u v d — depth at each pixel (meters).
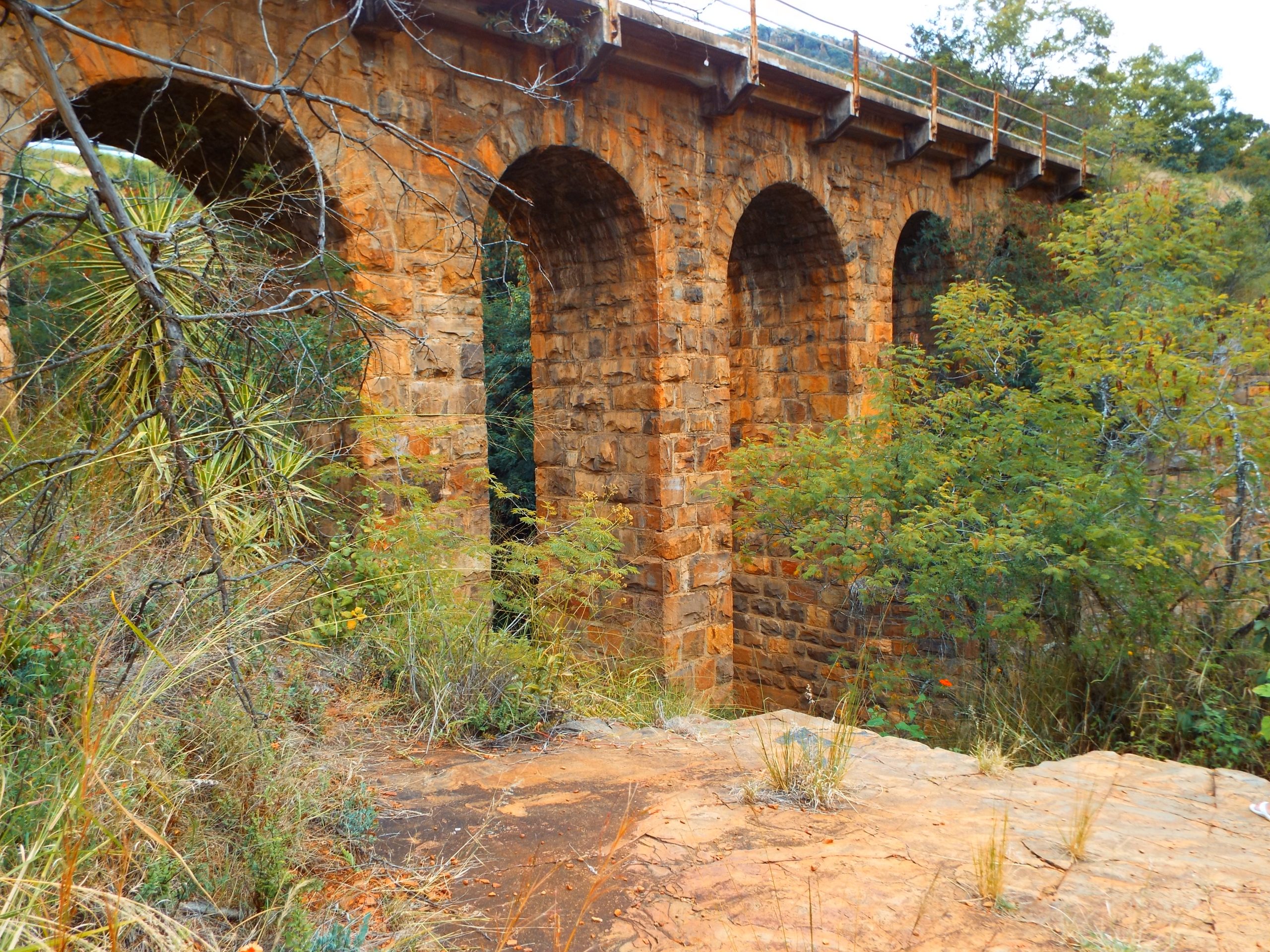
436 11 7.45
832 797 3.72
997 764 4.23
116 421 3.33
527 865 3.16
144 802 2.64
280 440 4.09
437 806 3.75
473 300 8.12
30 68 5.66
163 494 3.44
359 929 2.65
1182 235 9.78
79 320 3.54
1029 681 7.04
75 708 2.60
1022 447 7.90
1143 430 7.61
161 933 2.27
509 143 8.36
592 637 10.53
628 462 10.27
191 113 6.73
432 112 7.80
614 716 5.71
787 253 12.41
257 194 5.64
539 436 11.19
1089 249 9.89
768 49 10.47
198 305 3.36
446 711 4.94
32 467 2.91
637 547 10.26
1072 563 6.52
